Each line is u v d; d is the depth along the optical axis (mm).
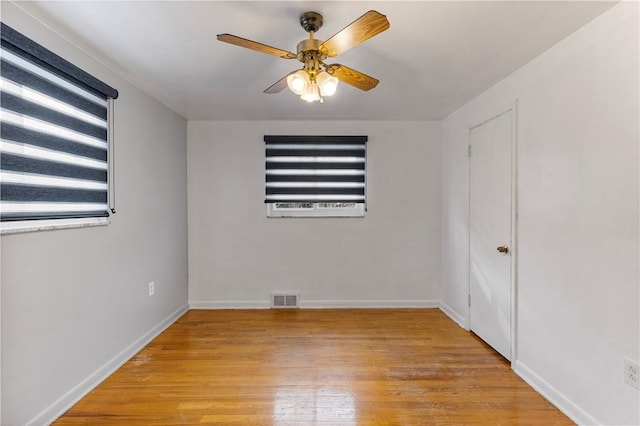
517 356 2537
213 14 1832
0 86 1673
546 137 2238
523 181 2479
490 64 2463
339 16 1846
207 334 3287
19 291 1769
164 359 2748
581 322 1949
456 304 3668
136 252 2908
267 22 1914
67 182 2096
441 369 2578
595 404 1855
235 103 3410
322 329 3414
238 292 4133
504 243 2725
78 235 2193
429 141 4113
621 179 1704
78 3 1723
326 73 1851
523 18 1856
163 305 3430
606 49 1784
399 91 3047
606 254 1789
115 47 2205
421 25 1939
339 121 4094
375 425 1934
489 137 2959
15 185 1742
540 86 2301
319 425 1933
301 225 4133
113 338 2566
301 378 2441
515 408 2098
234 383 2373
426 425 1934
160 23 1923
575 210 1992
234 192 4117
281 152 4066
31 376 1835
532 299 2375
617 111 1722
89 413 2031
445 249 3986
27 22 1821
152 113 3201
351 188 4090
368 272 4145
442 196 4078
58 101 2025
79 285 2199
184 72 2619
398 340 3129
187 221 4086
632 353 1654
